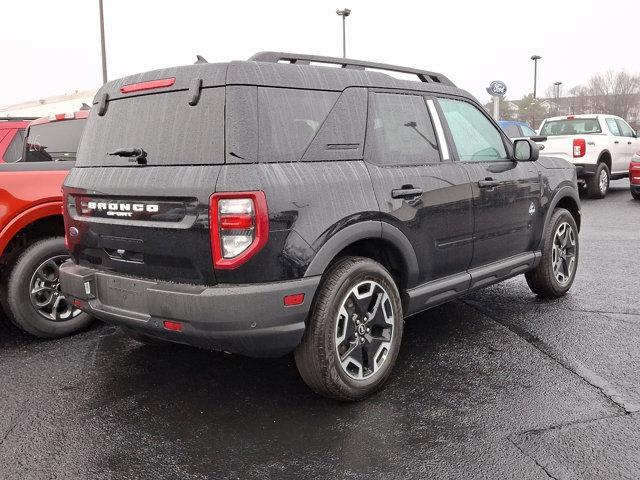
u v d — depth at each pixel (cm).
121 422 330
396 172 368
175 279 316
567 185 543
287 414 336
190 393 367
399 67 411
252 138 300
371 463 284
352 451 295
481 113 470
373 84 375
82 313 484
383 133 372
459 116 443
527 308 525
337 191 328
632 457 282
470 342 442
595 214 1123
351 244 360
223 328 297
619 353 413
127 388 376
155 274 324
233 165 294
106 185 339
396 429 315
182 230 303
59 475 279
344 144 345
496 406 338
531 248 507
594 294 565
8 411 346
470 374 384
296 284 305
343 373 334
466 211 418
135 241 328
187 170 304
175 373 398
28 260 453
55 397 364
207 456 294
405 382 374
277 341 308
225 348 308
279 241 299
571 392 354
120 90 351
